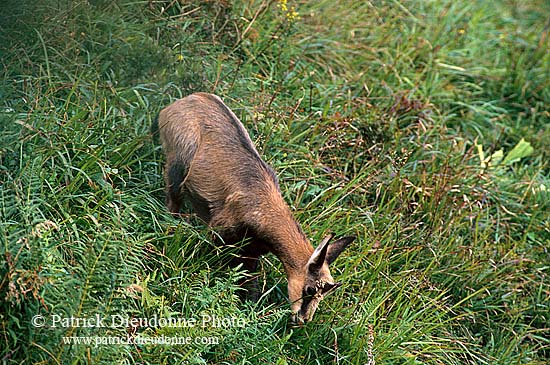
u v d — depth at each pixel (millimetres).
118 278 8672
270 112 12680
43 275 8359
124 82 11867
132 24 12648
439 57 16750
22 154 9680
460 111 16094
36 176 9438
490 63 17641
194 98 10727
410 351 10672
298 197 11609
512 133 16141
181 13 13375
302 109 13453
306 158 12367
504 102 17062
